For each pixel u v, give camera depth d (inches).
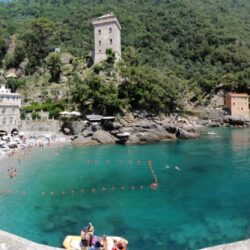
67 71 5757.9
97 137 3828.7
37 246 365.1
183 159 2792.8
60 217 1471.5
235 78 7288.4
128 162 2726.4
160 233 1263.5
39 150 3412.9
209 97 7199.8
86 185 2026.3
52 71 5713.6
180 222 1370.6
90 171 2422.5
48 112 4613.7
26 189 1955.0
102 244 846.5
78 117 4392.2
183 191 1833.2
